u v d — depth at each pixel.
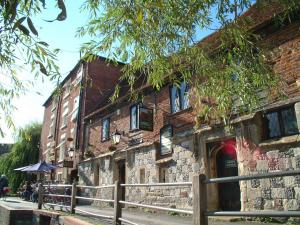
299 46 8.05
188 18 4.89
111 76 22.66
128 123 15.26
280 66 8.34
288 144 7.86
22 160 28.95
